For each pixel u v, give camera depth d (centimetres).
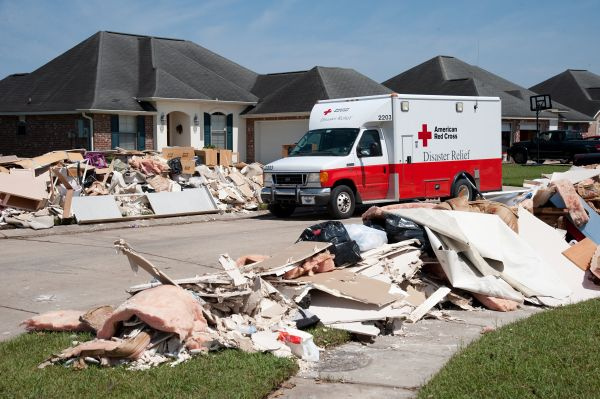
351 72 3559
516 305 868
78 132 2788
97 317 697
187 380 543
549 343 659
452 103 1888
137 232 1534
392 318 733
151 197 1747
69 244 1349
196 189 1848
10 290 934
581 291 940
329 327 719
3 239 1423
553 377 558
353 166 1723
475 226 956
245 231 1542
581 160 3453
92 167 1797
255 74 3766
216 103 3127
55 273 1051
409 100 1798
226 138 3231
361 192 1742
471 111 1933
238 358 599
